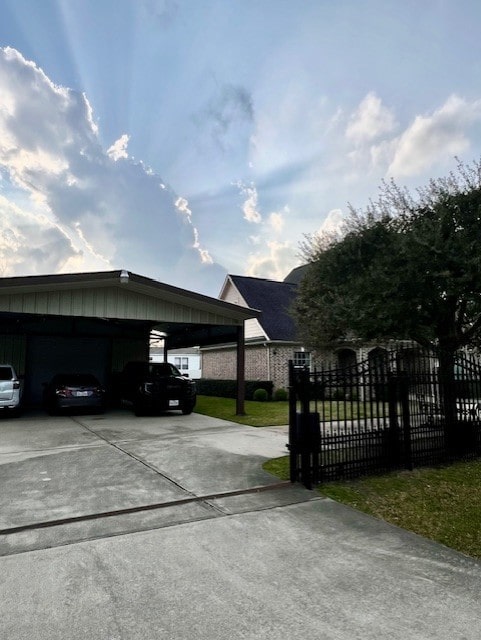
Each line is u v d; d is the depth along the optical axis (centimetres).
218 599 290
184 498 499
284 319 2144
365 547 382
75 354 1777
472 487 593
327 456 579
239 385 1338
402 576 329
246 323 2227
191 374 3519
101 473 608
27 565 337
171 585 308
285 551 368
